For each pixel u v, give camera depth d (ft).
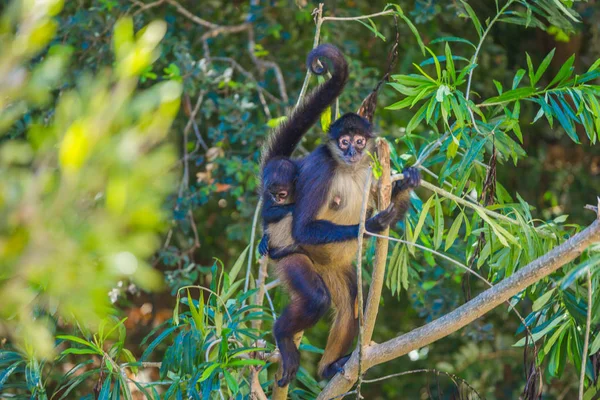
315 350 36.35
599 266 30.99
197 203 52.34
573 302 33.19
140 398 52.34
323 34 55.16
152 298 65.82
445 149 33.91
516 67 63.62
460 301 51.19
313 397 38.14
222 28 55.52
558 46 65.26
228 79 52.06
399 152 54.49
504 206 33.96
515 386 65.98
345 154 34.78
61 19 52.01
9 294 15.72
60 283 14.73
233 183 53.72
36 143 15.29
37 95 15.90
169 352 33.45
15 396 35.70
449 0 54.75
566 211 63.77
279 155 38.19
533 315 34.88
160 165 14.82
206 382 31.24
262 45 59.98
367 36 59.93
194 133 58.80
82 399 37.06
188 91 50.29
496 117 36.81
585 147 65.72
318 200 34.58
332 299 35.94
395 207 32.40
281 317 34.40
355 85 51.78
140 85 55.47
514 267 33.99
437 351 64.39
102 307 15.69
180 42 52.85
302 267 34.71
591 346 32.04
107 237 14.61
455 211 54.54
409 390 65.72
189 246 54.44
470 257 38.63
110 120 14.60
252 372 34.53
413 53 56.08
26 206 14.44
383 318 64.69
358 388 30.25
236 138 51.55
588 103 35.55
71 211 14.65
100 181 14.55
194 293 63.41
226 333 31.50
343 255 35.24
